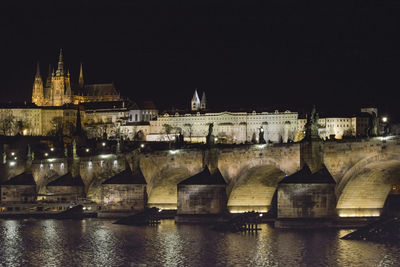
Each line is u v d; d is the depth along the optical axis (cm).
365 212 18638
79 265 15425
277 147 19575
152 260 15675
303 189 18012
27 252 17000
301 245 16525
